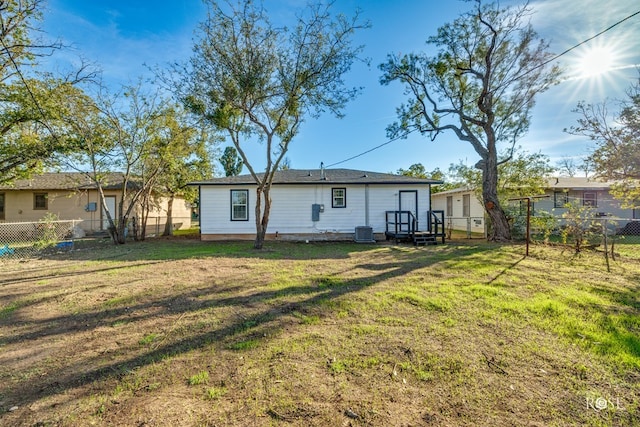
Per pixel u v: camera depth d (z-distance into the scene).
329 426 1.91
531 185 14.52
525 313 3.86
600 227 9.11
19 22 7.86
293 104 9.12
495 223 12.89
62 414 2.06
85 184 17.56
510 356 2.78
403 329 3.43
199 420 1.97
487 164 12.91
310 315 3.94
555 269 6.64
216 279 6.04
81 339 3.32
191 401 2.19
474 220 18.16
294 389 2.31
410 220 14.17
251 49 8.55
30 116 9.46
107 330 3.56
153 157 13.92
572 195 17.33
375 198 14.27
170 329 3.56
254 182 13.80
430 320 3.69
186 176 16.97
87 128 11.65
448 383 2.37
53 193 17.47
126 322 3.81
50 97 9.59
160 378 2.50
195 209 36.22
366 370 2.57
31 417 2.04
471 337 3.19
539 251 9.41
